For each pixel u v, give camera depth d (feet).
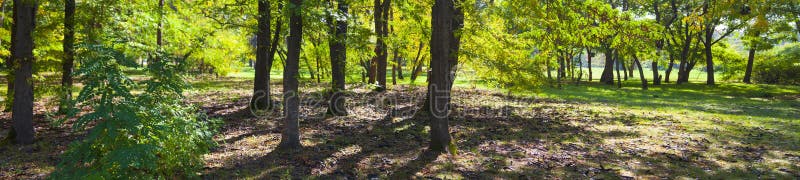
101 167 14.71
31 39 29.09
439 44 26.66
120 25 36.29
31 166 23.82
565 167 24.47
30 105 29.27
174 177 19.10
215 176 22.08
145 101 15.62
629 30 33.22
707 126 39.73
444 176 22.57
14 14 33.78
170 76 16.63
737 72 139.03
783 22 95.40
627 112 51.01
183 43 51.72
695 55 120.98
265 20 42.57
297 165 24.32
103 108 14.28
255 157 25.96
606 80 124.88
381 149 28.60
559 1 32.01
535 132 35.70
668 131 36.63
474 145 30.22
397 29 55.62
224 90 71.41
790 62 124.16
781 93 91.09
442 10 26.30
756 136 34.24
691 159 26.32
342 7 35.60
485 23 34.17
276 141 30.76
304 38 35.32
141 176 15.52
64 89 29.76
